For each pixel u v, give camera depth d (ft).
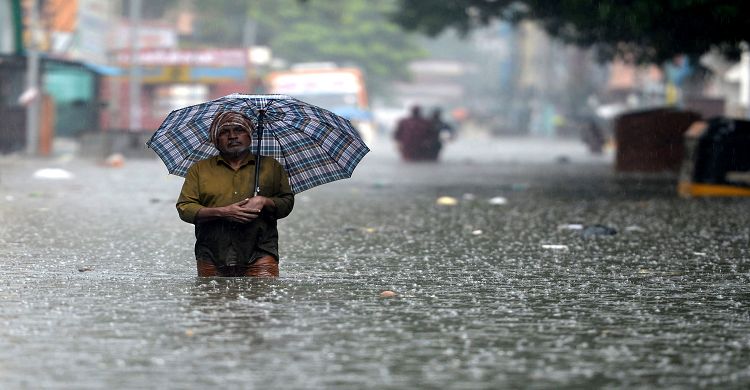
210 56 297.12
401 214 86.74
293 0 460.55
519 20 176.14
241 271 47.06
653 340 34.83
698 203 100.32
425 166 185.06
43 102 184.14
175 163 46.60
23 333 34.65
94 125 267.80
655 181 140.36
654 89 365.40
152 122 299.79
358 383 28.84
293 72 268.21
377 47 460.96
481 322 37.76
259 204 44.57
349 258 57.31
